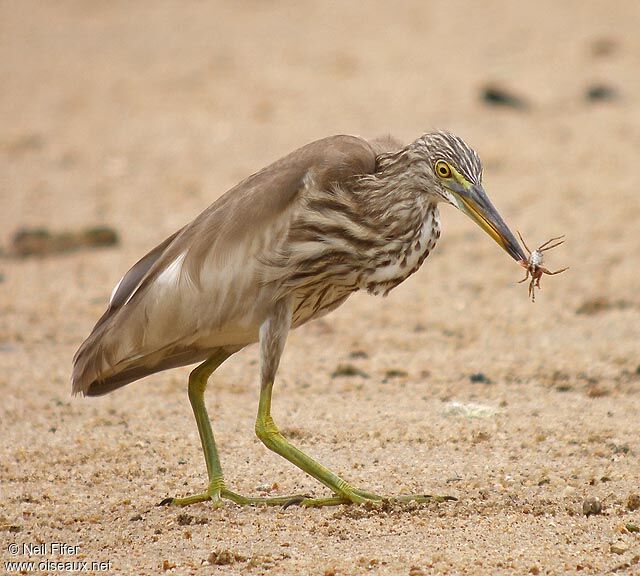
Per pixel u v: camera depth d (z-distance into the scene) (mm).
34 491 10289
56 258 19047
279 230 9961
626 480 10008
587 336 14625
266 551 8594
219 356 10477
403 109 26812
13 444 11516
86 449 11336
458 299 16422
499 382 13109
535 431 11359
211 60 33031
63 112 28609
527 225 19141
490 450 10922
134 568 8414
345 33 36000
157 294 10094
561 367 13469
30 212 21406
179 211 21203
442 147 10242
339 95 28562
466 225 19906
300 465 9797
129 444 11453
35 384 13547
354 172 10133
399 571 8117
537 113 26125
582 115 25703
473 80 29203
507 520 9109
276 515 9492
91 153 25188
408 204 10234
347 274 10195
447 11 38500
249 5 41781
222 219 10117
